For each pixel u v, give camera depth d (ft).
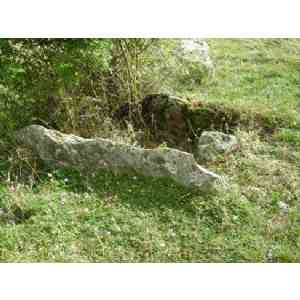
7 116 35.24
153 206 29.58
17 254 26.20
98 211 29.09
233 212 29.50
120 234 27.84
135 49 39.04
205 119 37.58
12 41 34.71
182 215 29.01
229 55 51.72
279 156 35.06
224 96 42.91
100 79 39.04
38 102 36.70
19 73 35.50
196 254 27.20
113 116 38.86
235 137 35.40
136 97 38.58
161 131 37.91
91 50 35.19
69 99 36.88
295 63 50.26
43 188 30.55
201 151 34.71
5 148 33.83
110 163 31.65
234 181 32.42
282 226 29.22
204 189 30.27
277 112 38.58
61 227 27.84
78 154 32.09
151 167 31.07
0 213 28.84
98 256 26.63
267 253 27.43
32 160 32.86
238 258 27.09
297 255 27.50
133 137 36.47
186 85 45.27
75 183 31.22
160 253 27.07
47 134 32.73
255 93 43.47
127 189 30.53
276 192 31.48
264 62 50.55
